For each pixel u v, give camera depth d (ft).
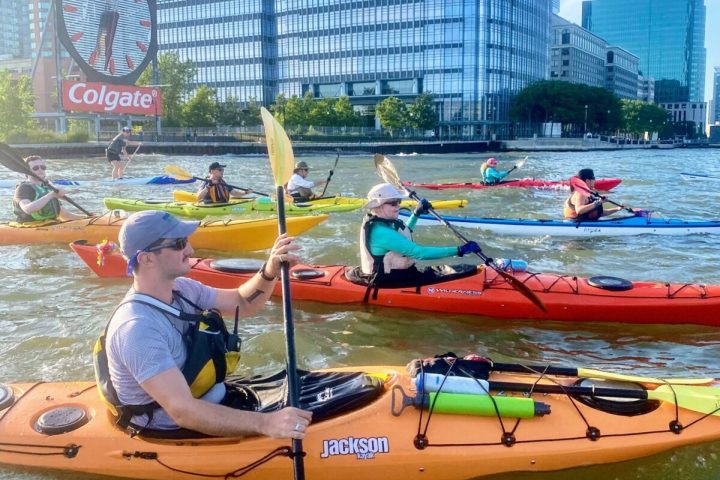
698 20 595.88
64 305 21.35
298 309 21.24
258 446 10.21
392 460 10.53
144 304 8.90
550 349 18.44
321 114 205.87
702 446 11.64
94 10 128.77
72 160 108.06
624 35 614.75
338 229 35.99
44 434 10.71
